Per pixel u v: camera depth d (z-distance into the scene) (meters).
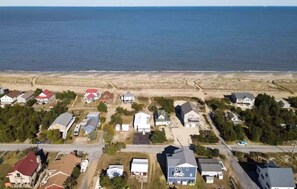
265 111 86.25
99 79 126.25
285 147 70.75
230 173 60.50
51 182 54.09
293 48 187.38
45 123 78.69
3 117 82.44
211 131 78.38
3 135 71.25
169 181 57.00
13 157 65.81
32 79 126.00
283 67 146.62
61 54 171.88
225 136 73.31
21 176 54.91
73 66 148.00
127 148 69.31
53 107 89.94
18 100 96.69
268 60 159.38
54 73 136.12
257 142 73.06
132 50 182.62
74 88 114.06
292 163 64.00
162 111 85.06
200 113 90.06
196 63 153.62
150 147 70.00
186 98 102.94
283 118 83.44
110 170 58.38
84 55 169.75
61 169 56.72
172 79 126.69
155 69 143.25
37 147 69.62
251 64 151.75
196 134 76.56
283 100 95.94
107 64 151.62
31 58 162.75
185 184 57.03
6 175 59.16
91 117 82.06
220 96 105.62
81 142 72.06
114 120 81.19
